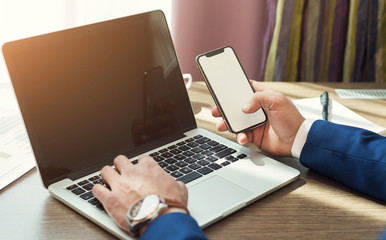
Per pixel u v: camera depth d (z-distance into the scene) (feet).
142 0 5.32
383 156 2.49
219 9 5.24
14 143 2.92
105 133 2.77
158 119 3.01
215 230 2.20
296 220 2.30
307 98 3.76
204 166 2.69
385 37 5.19
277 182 2.54
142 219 2.00
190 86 3.90
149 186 2.18
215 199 2.37
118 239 2.14
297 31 5.12
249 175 2.60
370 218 2.34
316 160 2.66
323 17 5.13
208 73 2.89
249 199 2.38
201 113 3.52
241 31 5.39
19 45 2.49
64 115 2.62
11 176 2.59
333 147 2.63
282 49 5.15
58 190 2.44
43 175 2.50
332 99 3.78
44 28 5.19
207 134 3.10
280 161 2.89
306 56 5.27
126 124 2.86
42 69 2.56
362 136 2.62
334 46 5.27
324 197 2.51
